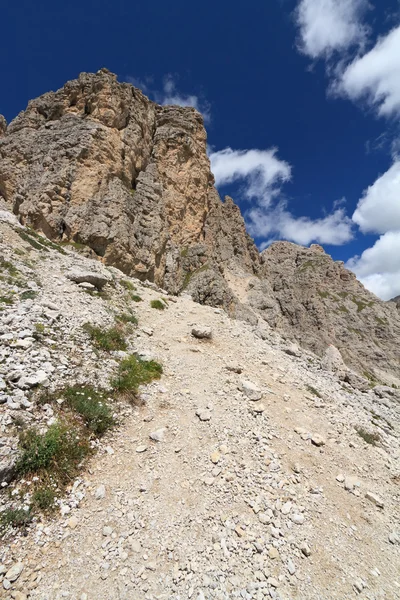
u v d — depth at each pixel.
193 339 17.94
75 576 5.54
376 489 9.34
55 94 42.53
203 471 8.31
